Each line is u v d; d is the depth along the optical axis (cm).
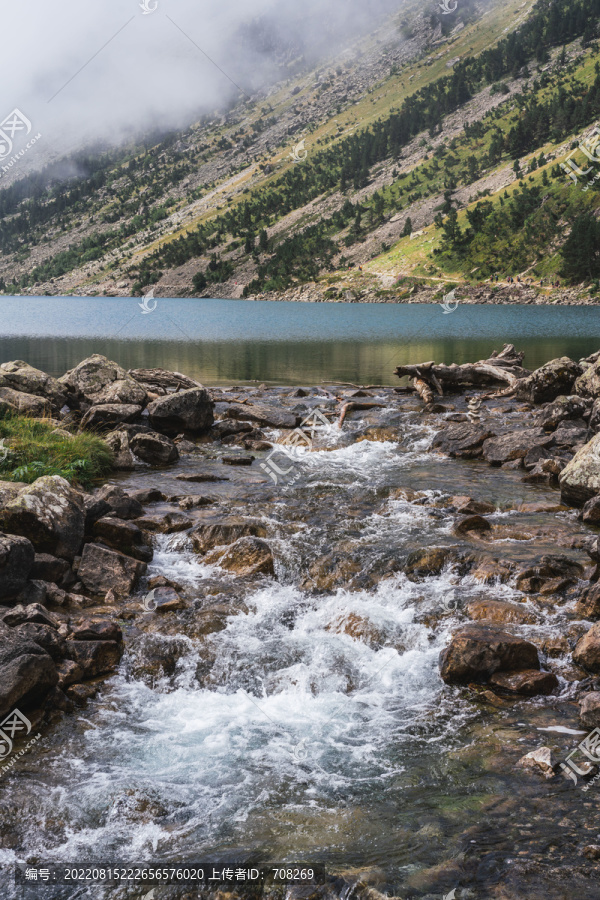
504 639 676
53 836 466
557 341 5116
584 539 974
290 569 934
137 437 1548
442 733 588
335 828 468
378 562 921
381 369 3484
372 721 611
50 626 705
